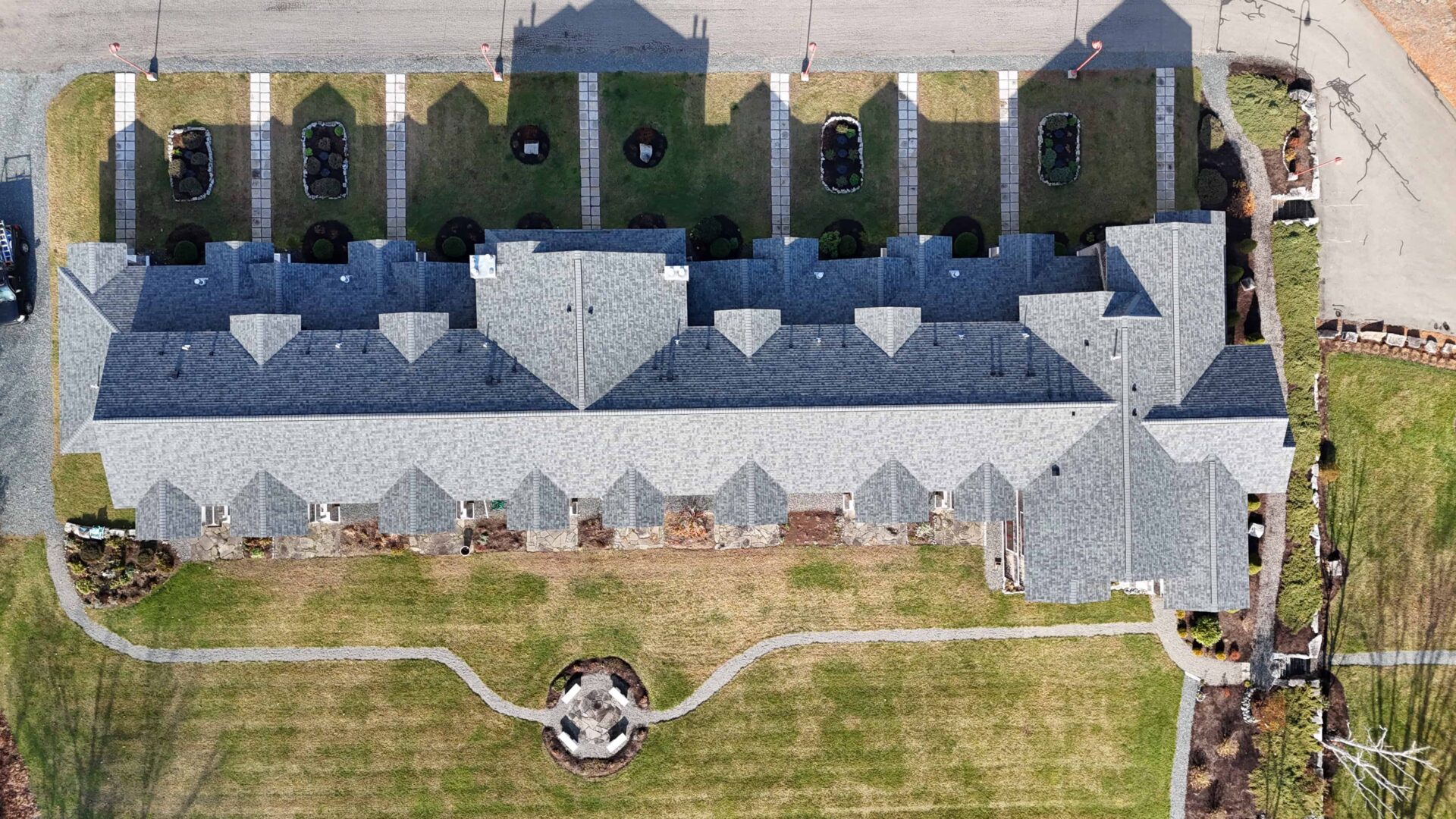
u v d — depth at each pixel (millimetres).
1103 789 41312
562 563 40500
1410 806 41156
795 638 40938
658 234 37375
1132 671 41312
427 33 40375
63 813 39938
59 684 39844
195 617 39906
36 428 39469
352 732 40406
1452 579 41125
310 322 36562
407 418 34219
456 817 40594
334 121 40062
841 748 41156
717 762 41000
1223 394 35625
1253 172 40906
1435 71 40844
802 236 41156
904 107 41031
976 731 41375
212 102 39906
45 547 39500
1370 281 40875
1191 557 36500
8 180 39500
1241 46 41000
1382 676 41281
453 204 40406
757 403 35000
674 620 40812
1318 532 40938
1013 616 41031
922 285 37625
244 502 35188
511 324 34969
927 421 35469
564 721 40531
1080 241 41125
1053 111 41156
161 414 33875
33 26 39562
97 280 36312
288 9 40000
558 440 35000
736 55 40844
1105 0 41062
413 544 40000
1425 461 41094
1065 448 35812
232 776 40281
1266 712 40688
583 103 40656
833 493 37781
